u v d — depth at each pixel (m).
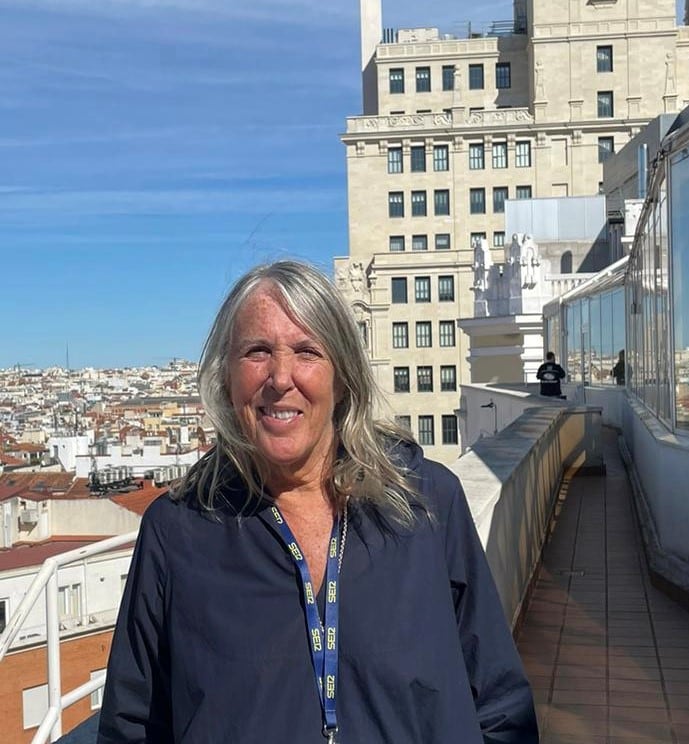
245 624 1.98
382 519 2.08
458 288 80.81
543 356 41.12
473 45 91.88
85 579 10.66
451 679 2.02
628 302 20.06
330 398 2.13
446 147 86.94
